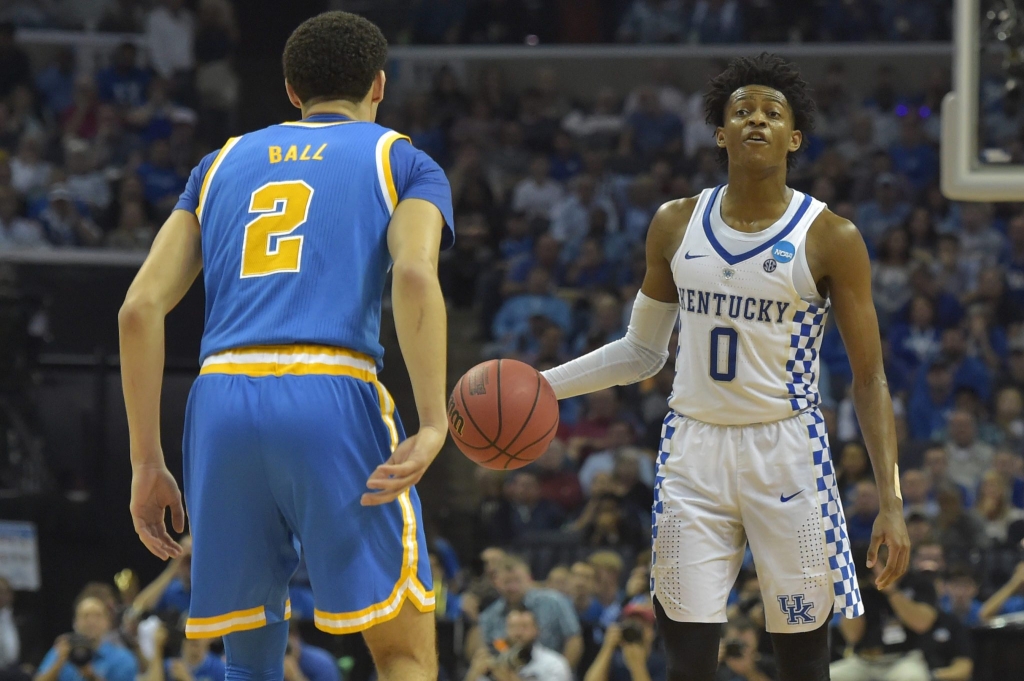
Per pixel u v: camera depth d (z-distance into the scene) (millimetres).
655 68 24109
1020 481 14641
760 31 24984
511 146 23188
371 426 4395
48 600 15750
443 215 4523
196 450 4414
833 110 23312
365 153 4562
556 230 21203
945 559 12781
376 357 4520
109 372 17844
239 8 24875
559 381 5781
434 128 23438
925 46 24344
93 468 17516
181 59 24625
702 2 25266
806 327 5246
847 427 16438
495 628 11641
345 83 4820
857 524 12953
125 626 12477
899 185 21219
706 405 5281
